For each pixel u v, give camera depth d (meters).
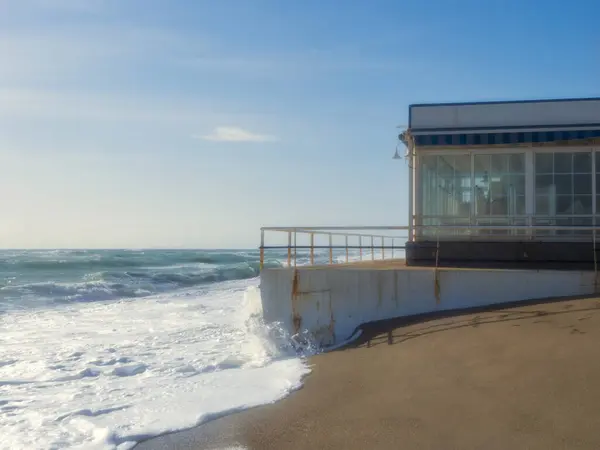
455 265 15.59
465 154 16.34
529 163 16.06
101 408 8.78
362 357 10.64
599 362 7.92
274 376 10.08
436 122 16.11
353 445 6.43
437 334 11.11
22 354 13.68
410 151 16.53
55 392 10.13
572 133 15.47
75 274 43.75
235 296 27.33
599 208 15.72
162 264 60.03
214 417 7.87
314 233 15.70
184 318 19.72
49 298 27.47
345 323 13.41
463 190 16.27
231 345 14.04
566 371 7.79
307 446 6.57
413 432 6.61
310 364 10.72
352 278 13.44
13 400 9.61
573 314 10.82
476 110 15.97
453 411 7.09
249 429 7.30
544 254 15.18
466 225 15.45
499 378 8.01
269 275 13.73
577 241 15.53
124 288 32.09
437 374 8.69
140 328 17.69
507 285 12.91
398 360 9.91
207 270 48.88
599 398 6.78
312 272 13.58
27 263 52.00
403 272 13.28
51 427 7.99
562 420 6.38
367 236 23.05
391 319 13.18
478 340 10.14
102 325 18.58
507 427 6.40
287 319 13.59
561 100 15.66
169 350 13.67
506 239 15.79
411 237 16.20
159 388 9.92
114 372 11.55
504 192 16.11
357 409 7.64
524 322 10.81
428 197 16.41
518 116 15.79
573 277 12.70
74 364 12.52
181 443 6.99
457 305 13.05
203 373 11.02
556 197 15.91
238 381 9.91
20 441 7.45
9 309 23.70
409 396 7.88
